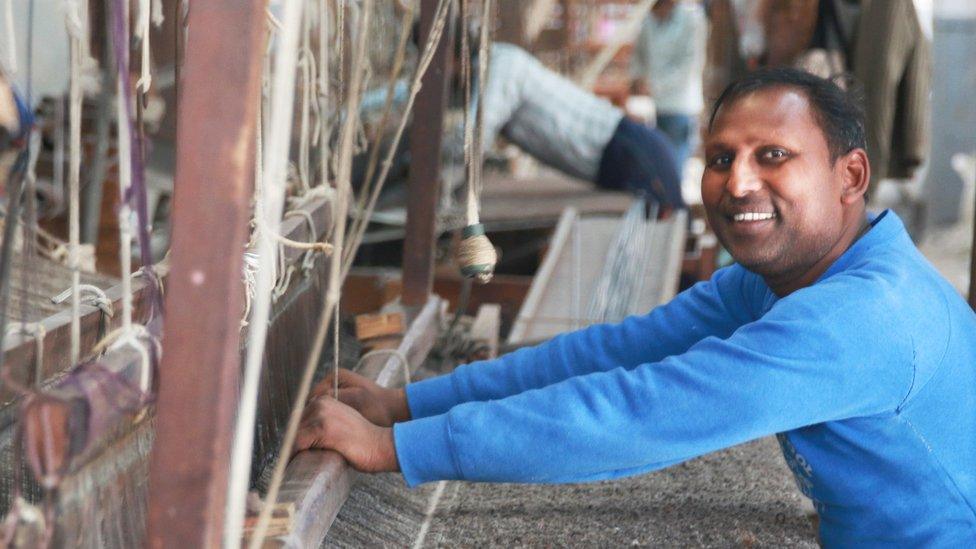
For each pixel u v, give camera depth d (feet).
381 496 4.94
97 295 3.80
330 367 6.12
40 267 5.24
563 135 14.49
